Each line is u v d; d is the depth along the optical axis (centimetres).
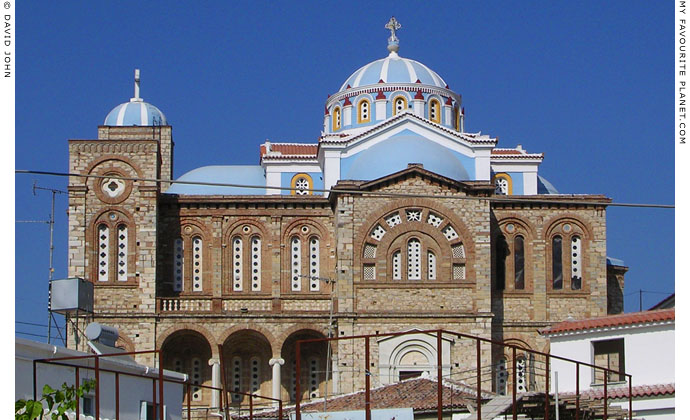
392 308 8394
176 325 8450
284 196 8838
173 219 8831
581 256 8850
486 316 8369
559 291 8788
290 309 8656
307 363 8694
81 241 8544
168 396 5281
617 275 9575
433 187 8531
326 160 9125
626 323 5734
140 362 8388
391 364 8288
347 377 8275
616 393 5578
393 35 10225
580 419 5038
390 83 9731
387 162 8775
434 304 8412
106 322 8400
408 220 8506
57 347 4378
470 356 8319
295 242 8856
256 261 8831
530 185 9712
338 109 9931
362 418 5341
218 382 8438
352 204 8488
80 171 8619
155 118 10438
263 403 8606
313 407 6550
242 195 8844
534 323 8712
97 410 3825
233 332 8462
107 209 8594
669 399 5459
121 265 8562
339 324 8338
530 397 5050
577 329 5894
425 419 5981
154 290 8494
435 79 9962
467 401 6022
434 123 9238
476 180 8919
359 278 8412
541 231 8844
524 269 8831
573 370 5916
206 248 8812
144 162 8662
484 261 8456
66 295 6344
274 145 10156
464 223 8512
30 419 3169
